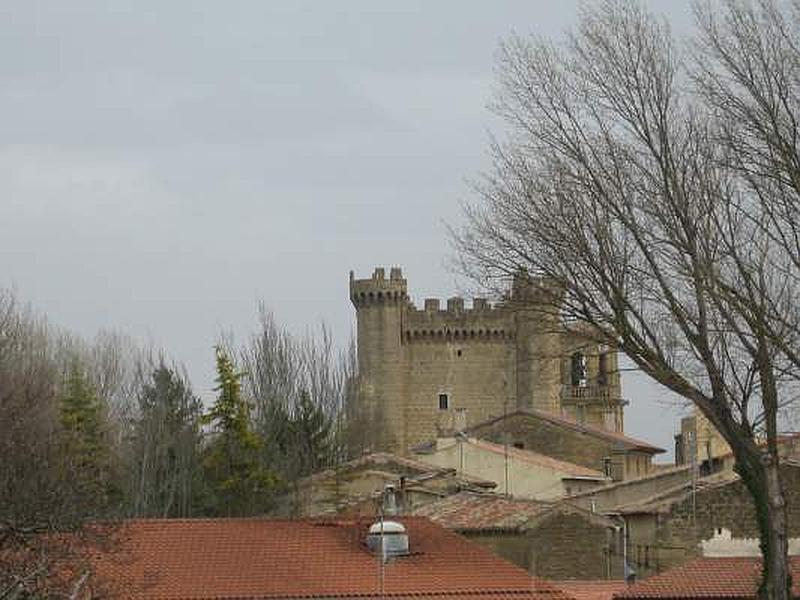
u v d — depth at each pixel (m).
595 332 60.75
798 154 57.22
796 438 82.00
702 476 97.81
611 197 59.16
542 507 84.88
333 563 62.00
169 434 116.00
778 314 57.72
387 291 171.75
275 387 122.56
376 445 155.38
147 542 61.69
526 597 61.25
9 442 50.75
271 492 115.88
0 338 104.38
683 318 58.25
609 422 169.00
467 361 170.88
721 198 58.16
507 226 64.81
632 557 83.75
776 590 57.00
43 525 48.19
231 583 59.50
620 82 59.16
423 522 67.56
